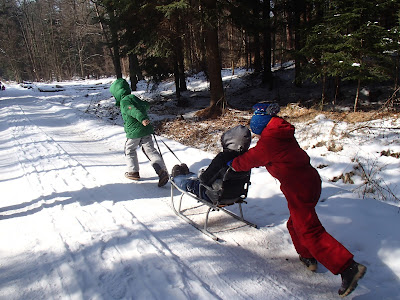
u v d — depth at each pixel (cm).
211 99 1445
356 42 1003
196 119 1363
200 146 973
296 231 278
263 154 271
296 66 1246
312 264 298
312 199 273
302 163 272
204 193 370
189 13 1202
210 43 1378
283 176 273
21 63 6294
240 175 332
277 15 1465
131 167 543
